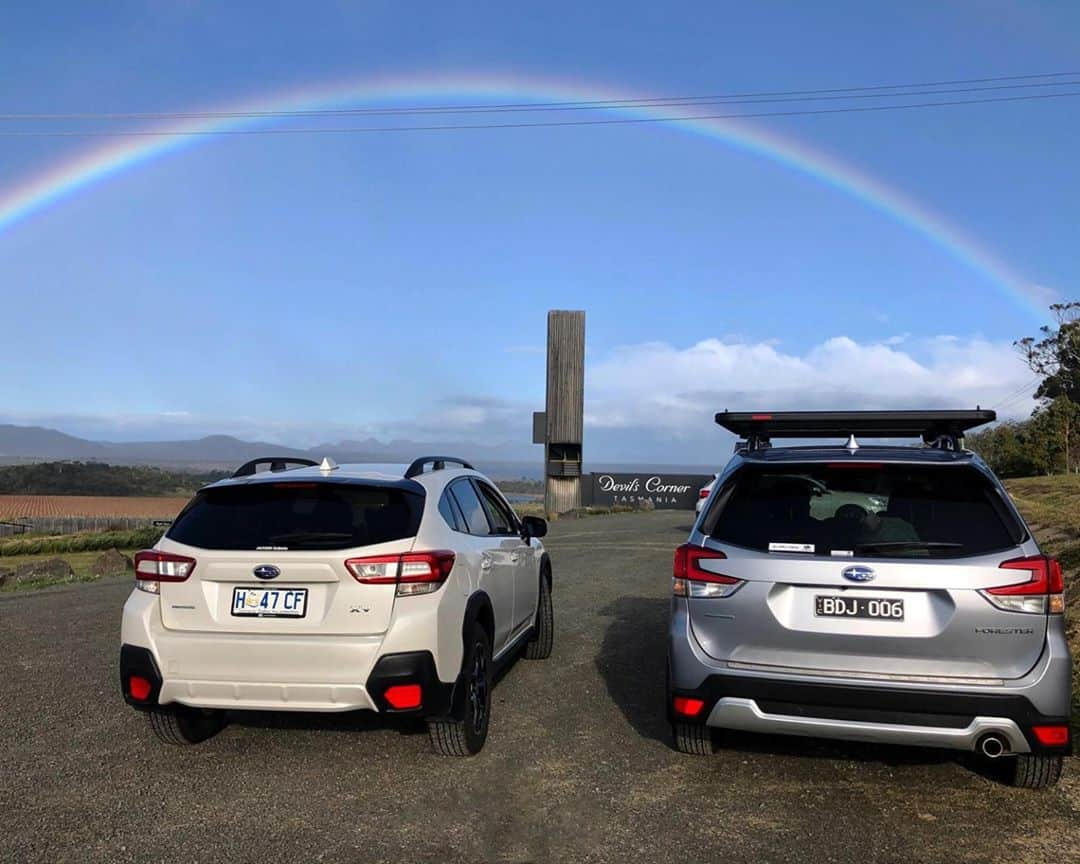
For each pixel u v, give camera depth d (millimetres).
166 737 4555
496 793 3980
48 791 4008
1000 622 3553
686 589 4039
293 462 5492
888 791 4012
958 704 3529
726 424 4840
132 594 4324
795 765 4359
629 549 15750
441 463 5273
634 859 3312
